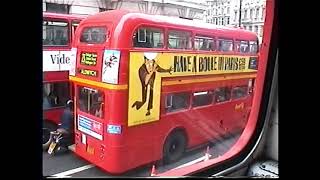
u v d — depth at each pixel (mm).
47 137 5551
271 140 4121
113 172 4637
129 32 4551
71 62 5477
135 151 4801
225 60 6258
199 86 5762
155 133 5062
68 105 5660
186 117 5590
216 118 6203
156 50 4918
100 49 4805
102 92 4762
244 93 6867
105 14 4887
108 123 4652
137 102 4750
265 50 4031
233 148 4191
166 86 5141
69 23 5789
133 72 4645
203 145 5969
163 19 5004
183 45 5336
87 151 5137
